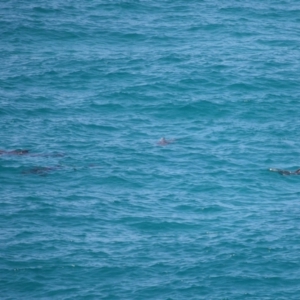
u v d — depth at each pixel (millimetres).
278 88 159250
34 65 170000
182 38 192750
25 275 86250
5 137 130500
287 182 116562
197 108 148125
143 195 110562
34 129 135000
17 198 107125
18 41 186500
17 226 98312
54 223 99875
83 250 92500
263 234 97125
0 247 92312
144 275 86812
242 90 157625
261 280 85812
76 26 199125
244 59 176625
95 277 86312
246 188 113875
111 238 96250
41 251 91875
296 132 137750
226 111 147250
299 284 85125
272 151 128750
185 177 117375
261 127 140125
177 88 157750
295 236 96438
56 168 118688
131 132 136250
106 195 109938
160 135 135625
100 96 153125
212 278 86188
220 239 95875
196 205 107500
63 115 142625
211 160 124188
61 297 82188
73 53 179375
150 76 164125
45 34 192000
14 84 157625
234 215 104000
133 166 120938
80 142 130250
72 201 107125
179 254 91812
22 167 118312
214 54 179750
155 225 100438
